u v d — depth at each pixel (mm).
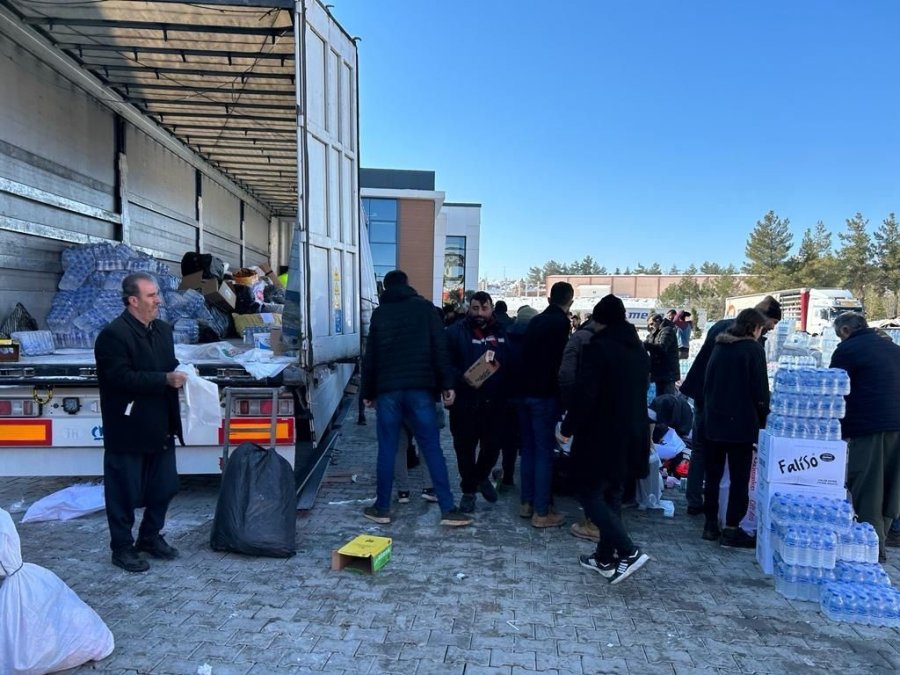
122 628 3127
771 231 57656
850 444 4270
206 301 7297
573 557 4176
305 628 3170
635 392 3842
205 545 4203
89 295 5867
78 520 4582
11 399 4441
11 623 2602
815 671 2893
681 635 3188
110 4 5273
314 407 4914
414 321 4668
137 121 7590
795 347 8430
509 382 4934
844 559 3748
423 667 2857
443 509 4676
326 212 5145
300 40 4531
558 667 2877
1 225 5250
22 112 5547
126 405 3633
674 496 5738
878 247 52844
